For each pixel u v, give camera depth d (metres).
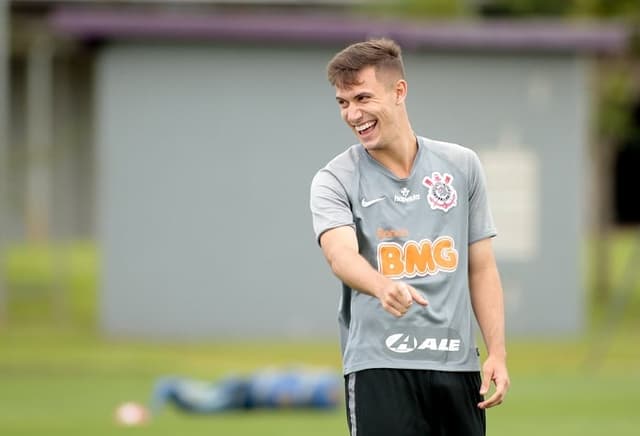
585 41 70.00
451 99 70.12
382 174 18.67
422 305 16.72
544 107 70.69
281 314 69.06
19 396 46.50
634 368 55.72
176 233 68.62
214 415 40.81
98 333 68.12
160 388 41.62
